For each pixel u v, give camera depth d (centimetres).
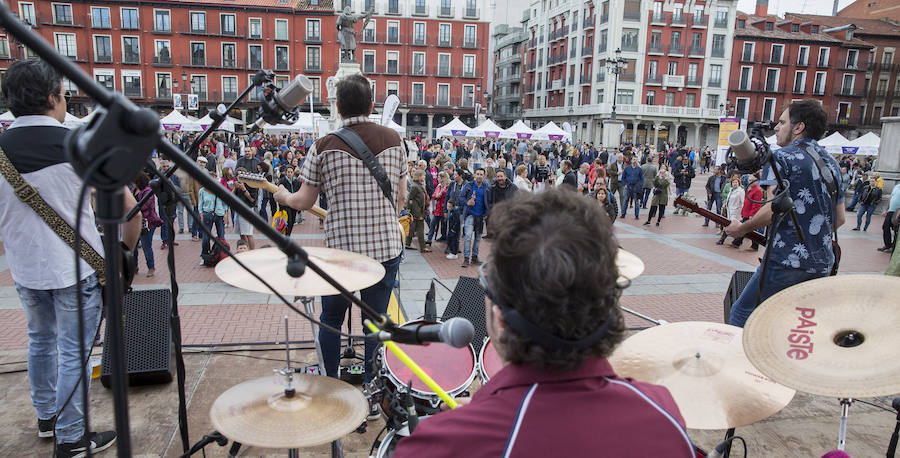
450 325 121
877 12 5888
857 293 177
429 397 211
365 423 304
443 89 5050
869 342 162
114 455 277
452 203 880
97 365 355
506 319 92
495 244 96
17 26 69
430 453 90
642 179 1391
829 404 352
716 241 1096
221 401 189
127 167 79
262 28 4419
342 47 1792
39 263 244
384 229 293
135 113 76
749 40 4828
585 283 87
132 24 4216
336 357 308
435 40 4959
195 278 691
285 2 4541
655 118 4766
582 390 91
